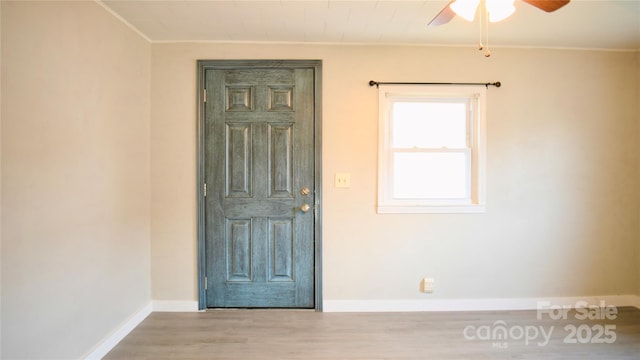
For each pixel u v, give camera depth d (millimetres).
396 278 2754
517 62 2746
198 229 2719
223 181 2730
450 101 2783
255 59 2695
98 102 2025
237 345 2195
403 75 2721
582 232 2779
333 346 2184
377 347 2172
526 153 2758
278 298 2760
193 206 2723
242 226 2748
